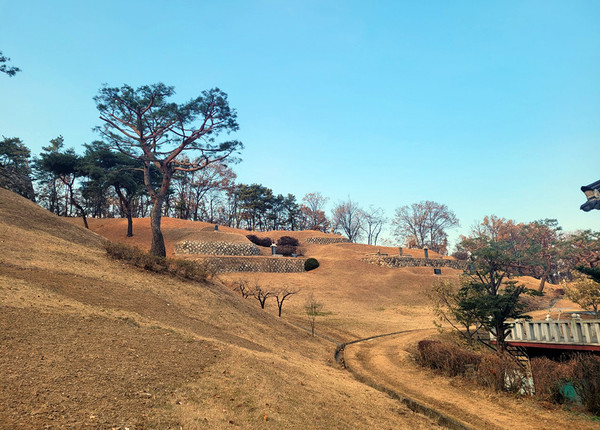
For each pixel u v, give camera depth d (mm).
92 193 54656
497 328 19875
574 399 12195
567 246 64500
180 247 51375
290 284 45156
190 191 87562
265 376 9742
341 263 57000
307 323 29938
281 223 102750
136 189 55812
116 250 21297
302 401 8906
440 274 57500
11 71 33719
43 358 7414
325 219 104875
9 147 51531
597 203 12336
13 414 5301
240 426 6867
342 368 17516
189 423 6469
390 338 27766
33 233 20547
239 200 94062
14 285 11750
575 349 13453
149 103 30734
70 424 5438
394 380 15898
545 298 50125
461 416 11453
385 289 47938
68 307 11117
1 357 6980
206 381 8469
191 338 11547
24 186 47562
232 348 11570
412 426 9672
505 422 10922
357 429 8258
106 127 31797
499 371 14375
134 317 12297
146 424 6051
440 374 16828
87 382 6898
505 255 22312
